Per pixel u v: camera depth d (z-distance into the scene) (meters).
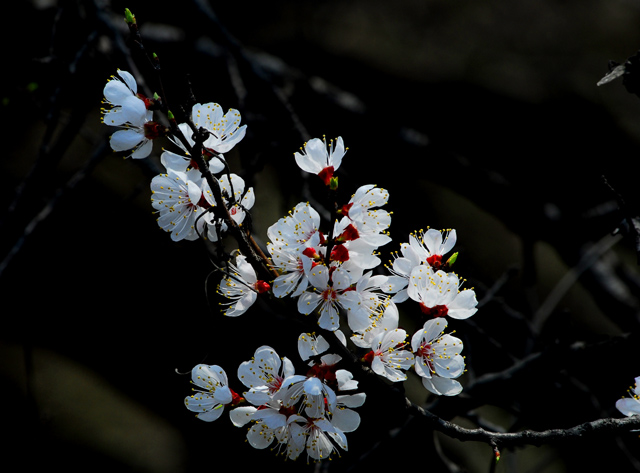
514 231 2.19
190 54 2.27
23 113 2.21
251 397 1.30
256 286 1.32
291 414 1.31
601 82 1.40
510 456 1.59
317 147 1.32
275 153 1.56
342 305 1.30
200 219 1.32
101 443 1.98
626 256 2.68
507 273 1.61
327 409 1.31
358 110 2.37
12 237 1.92
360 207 1.30
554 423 1.59
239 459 2.02
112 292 2.24
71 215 2.30
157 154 2.06
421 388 2.19
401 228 2.43
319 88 2.40
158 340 2.19
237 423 1.32
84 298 2.23
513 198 2.18
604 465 1.95
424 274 1.31
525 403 1.54
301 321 1.32
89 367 2.16
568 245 2.14
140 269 2.26
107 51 1.68
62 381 2.09
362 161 2.54
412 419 1.50
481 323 2.07
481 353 2.06
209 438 2.08
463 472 1.52
